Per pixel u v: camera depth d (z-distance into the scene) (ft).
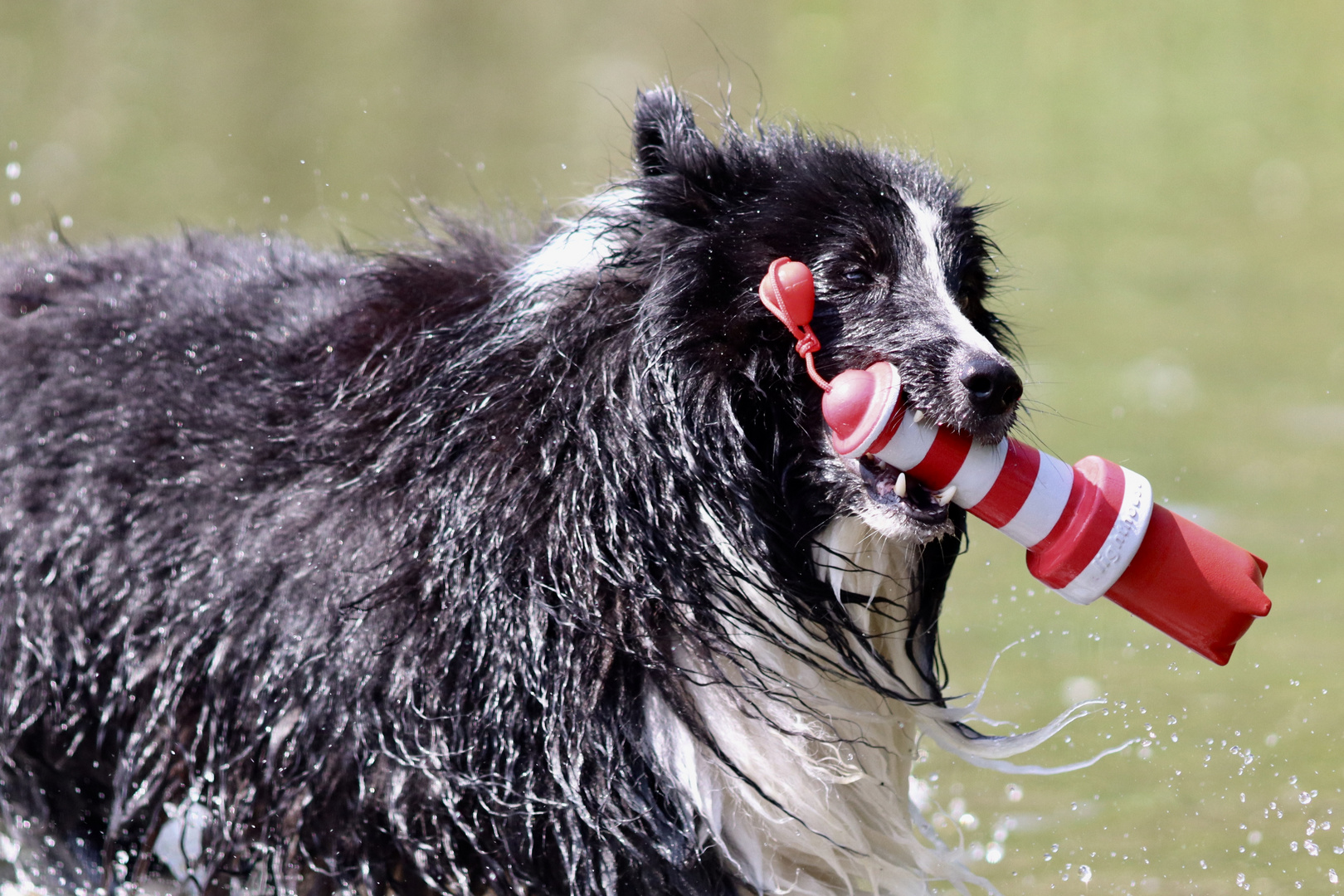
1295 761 62.49
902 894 50.85
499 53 214.07
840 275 47.96
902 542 49.73
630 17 234.58
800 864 49.08
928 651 52.39
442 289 51.96
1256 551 80.59
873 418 44.01
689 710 46.47
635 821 45.93
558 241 50.19
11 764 55.57
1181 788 61.26
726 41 217.15
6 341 55.83
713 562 46.85
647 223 49.29
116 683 52.47
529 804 46.03
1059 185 157.17
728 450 46.98
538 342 48.16
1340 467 91.25
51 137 164.04
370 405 50.11
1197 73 197.06
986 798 62.13
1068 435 96.53
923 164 54.03
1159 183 158.81
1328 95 186.80
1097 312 120.98
